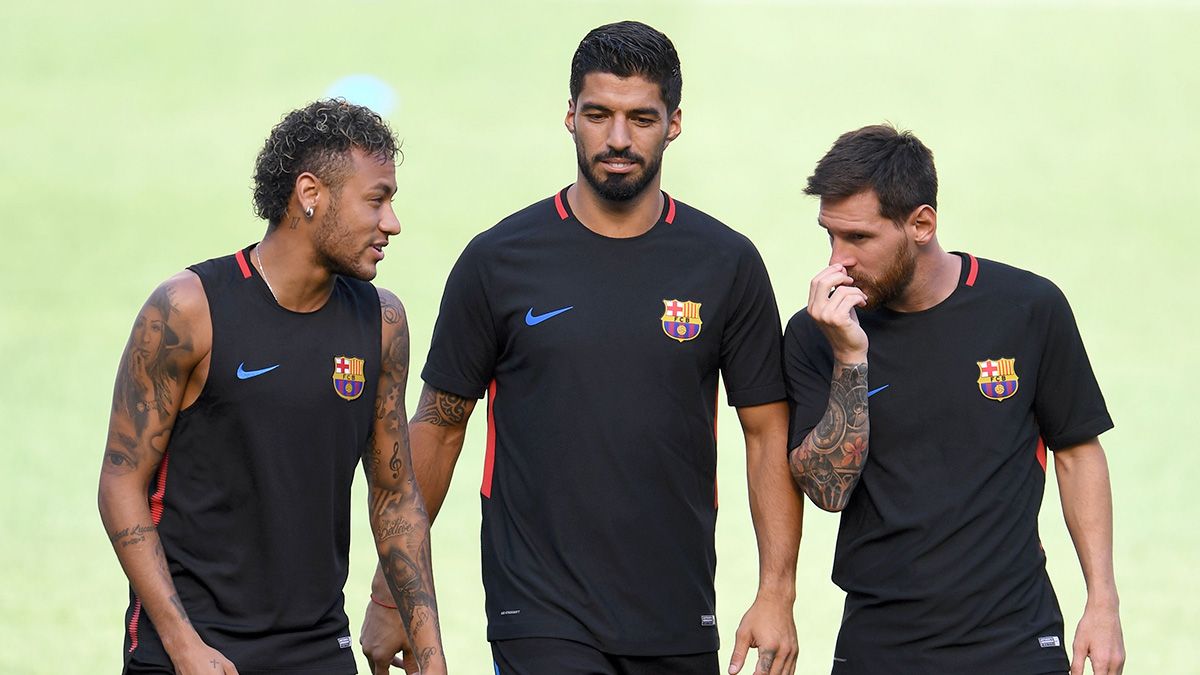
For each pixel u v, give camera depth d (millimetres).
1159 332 53219
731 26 124688
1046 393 15891
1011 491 15469
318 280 14805
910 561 15344
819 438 15508
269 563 14742
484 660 24547
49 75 105500
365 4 128625
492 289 16250
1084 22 124562
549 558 15891
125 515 14367
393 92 102688
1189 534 32875
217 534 14695
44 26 118000
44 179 79312
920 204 15266
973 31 121812
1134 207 75938
